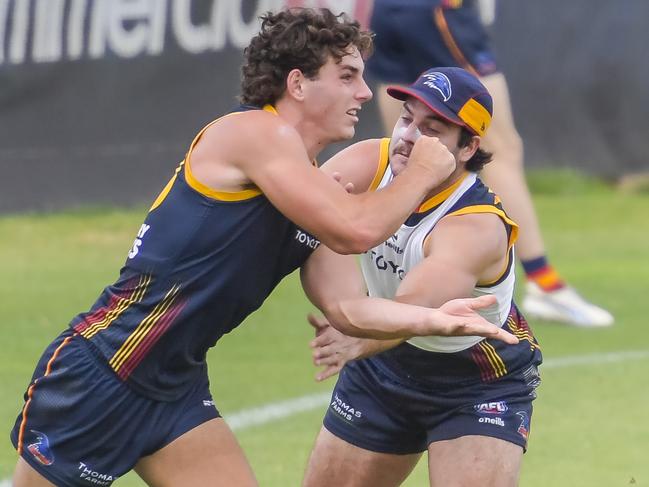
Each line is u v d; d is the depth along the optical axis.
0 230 43.16
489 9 47.94
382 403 16.06
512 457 15.32
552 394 25.70
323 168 15.70
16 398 25.25
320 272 14.75
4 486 19.48
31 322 31.80
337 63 13.96
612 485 20.33
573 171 49.84
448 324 13.62
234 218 13.88
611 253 41.56
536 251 31.59
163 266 13.98
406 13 30.00
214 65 45.50
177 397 14.49
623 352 29.09
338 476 16.62
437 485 15.40
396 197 13.81
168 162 45.62
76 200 45.16
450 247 14.59
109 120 45.19
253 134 13.70
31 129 44.53
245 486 14.53
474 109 14.66
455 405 15.53
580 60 49.03
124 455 14.37
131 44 45.09
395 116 30.91
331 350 14.73
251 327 31.72
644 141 49.66
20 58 44.06
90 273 38.00
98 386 14.16
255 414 24.36
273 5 45.28
